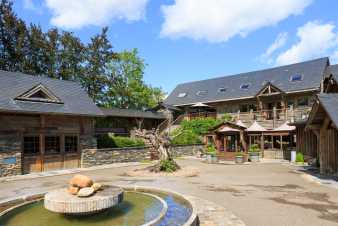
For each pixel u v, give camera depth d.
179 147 31.19
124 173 18.61
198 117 41.19
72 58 38.84
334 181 14.21
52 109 20.06
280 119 32.53
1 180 16.02
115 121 38.28
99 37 40.38
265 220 8.09
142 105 51.25
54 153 20.39
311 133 22.98
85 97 24.53
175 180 15.52
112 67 47.97
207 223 7.81
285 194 11.55
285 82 36.41
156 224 7.19
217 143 31.30
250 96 37.09
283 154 28.27
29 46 35.69
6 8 34.69
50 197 7.79
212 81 46.47
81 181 8.20
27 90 19.66
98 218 7.74
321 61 36.53
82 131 22.19
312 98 33.25
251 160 25.88
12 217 7.91
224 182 14.72
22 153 18.56
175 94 48.75
